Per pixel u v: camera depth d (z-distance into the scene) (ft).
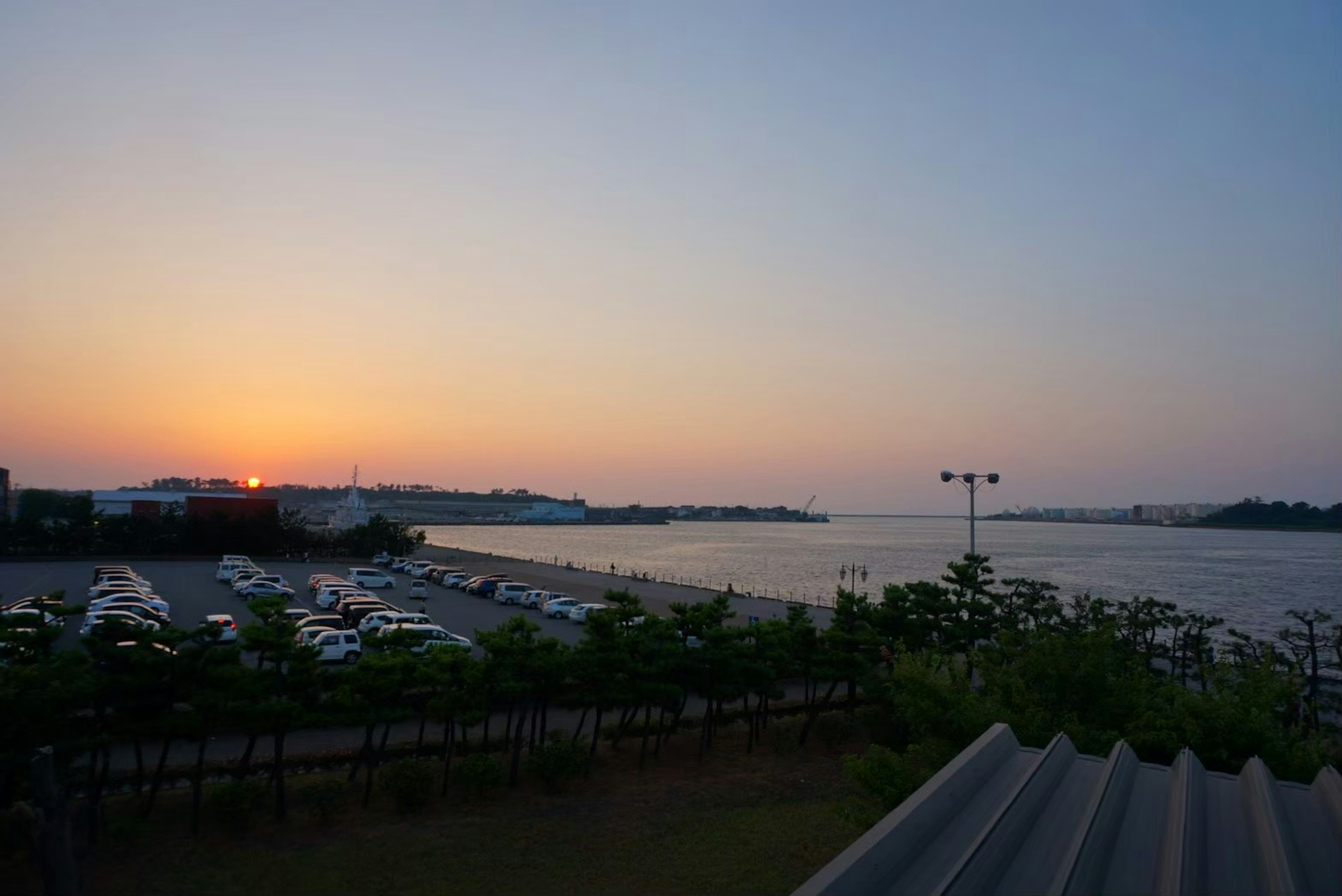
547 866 66.28
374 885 61.57
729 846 71.26
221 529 323.57
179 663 68.95
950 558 590.96
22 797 63.72
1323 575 422.00
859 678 105.81
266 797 75.00
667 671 93.66
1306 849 26.32
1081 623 129.29
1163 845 25.40
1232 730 49.37
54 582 223.30
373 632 87.81
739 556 606.96
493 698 83.51
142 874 61.16
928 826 25.26
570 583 293.23
